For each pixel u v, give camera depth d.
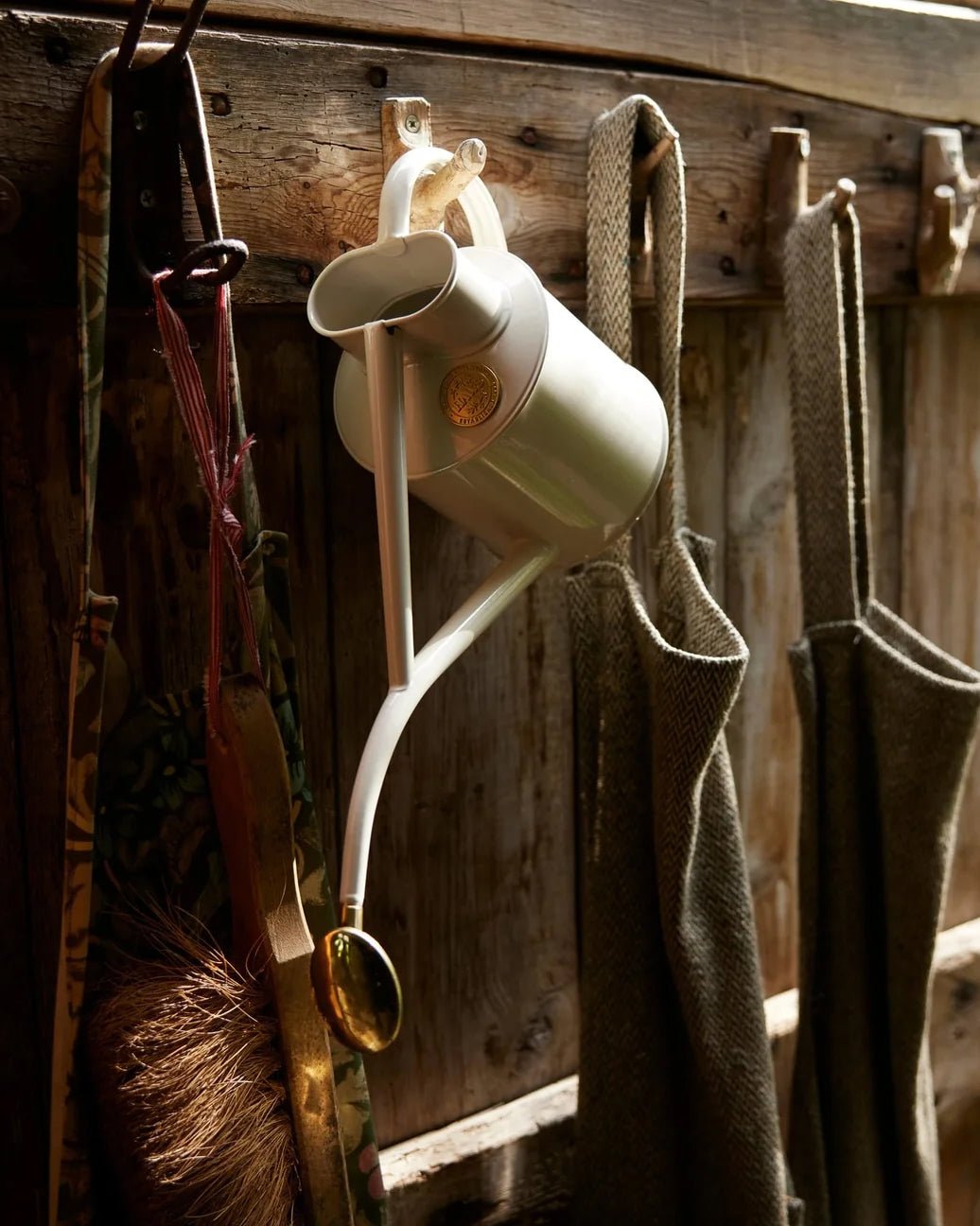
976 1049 1.24
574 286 0.81
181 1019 0.58
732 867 0.79
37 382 0.68
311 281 0.71
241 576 0.60
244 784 0.59
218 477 0.59
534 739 0.93
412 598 0.84
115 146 0.60
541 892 0.95
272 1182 0.58
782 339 1.01
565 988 0.98
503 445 0.60
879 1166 0.95
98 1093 0.59
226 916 0.66
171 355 0.56
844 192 0.79
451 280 0.55
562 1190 0.95
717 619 0.71
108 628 0.58
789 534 1.05
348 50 0.70
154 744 0.63
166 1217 0.57
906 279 0.99
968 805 1.23
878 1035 0.94
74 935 0.60
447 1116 0.93
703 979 0.78
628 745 0.77
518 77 0.77
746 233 0.89
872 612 0.89
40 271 0.62
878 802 0.87
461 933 0.91
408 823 0.87
